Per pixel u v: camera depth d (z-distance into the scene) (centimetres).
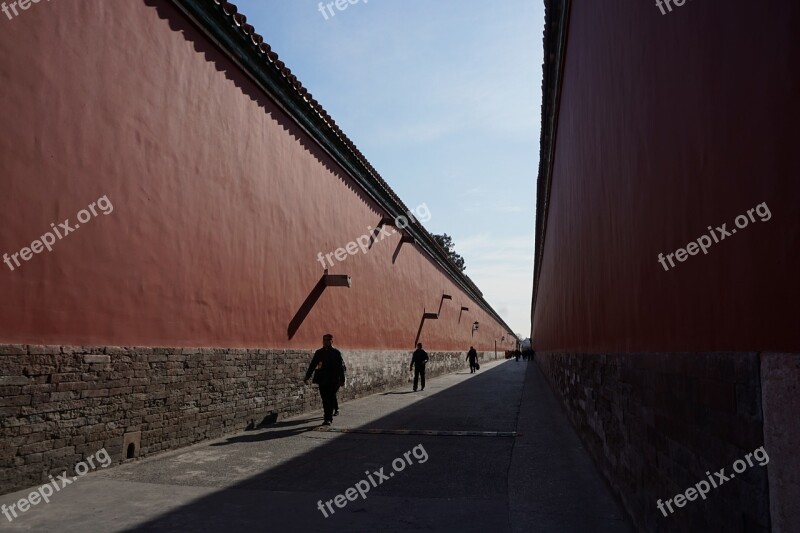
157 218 762
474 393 1723
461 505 537
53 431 587
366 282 1648
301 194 1208
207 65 893
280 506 531
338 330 1409
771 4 186
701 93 252
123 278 697
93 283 653
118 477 621
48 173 605
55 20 624
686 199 277
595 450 660
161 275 764
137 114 737
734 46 216
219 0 873
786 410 181
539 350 3269
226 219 923
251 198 1002
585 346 745
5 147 562
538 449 801
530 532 459
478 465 704
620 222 452
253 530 464
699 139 256
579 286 796
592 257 636
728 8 221
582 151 698
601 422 603
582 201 718
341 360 1049
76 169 640
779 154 184
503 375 2828
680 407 295
